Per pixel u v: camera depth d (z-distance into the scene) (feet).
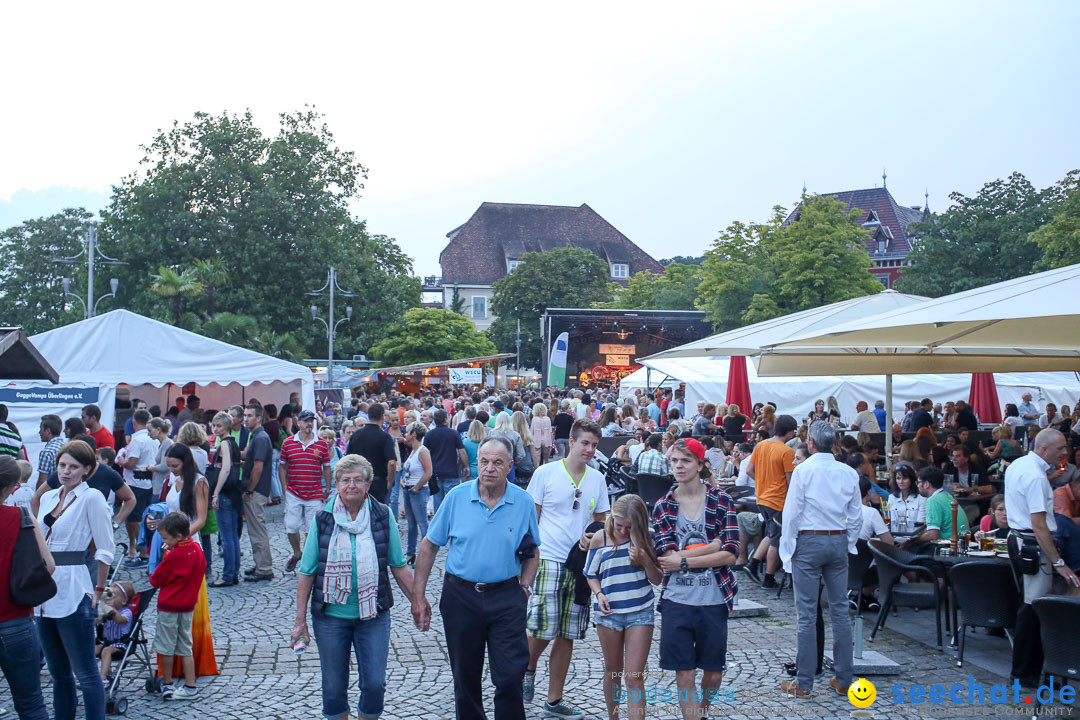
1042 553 20.10
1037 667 20.68
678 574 17.16
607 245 316.81
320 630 16.28
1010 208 160.66
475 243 312.29
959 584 22.38
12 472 15.94
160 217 130.72
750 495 37.01
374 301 146.72
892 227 274.57
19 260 227.81
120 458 36.09
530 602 19.38
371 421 34.88
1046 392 84.43
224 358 53.67
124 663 20.21
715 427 55.01
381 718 19.27
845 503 20.26
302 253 134.92
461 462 39.91
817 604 20.56
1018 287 23.59
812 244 119.75
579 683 21.75
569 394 100.63
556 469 20.33
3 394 48.39
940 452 40.32
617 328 161.38
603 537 17.99
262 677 22.03
